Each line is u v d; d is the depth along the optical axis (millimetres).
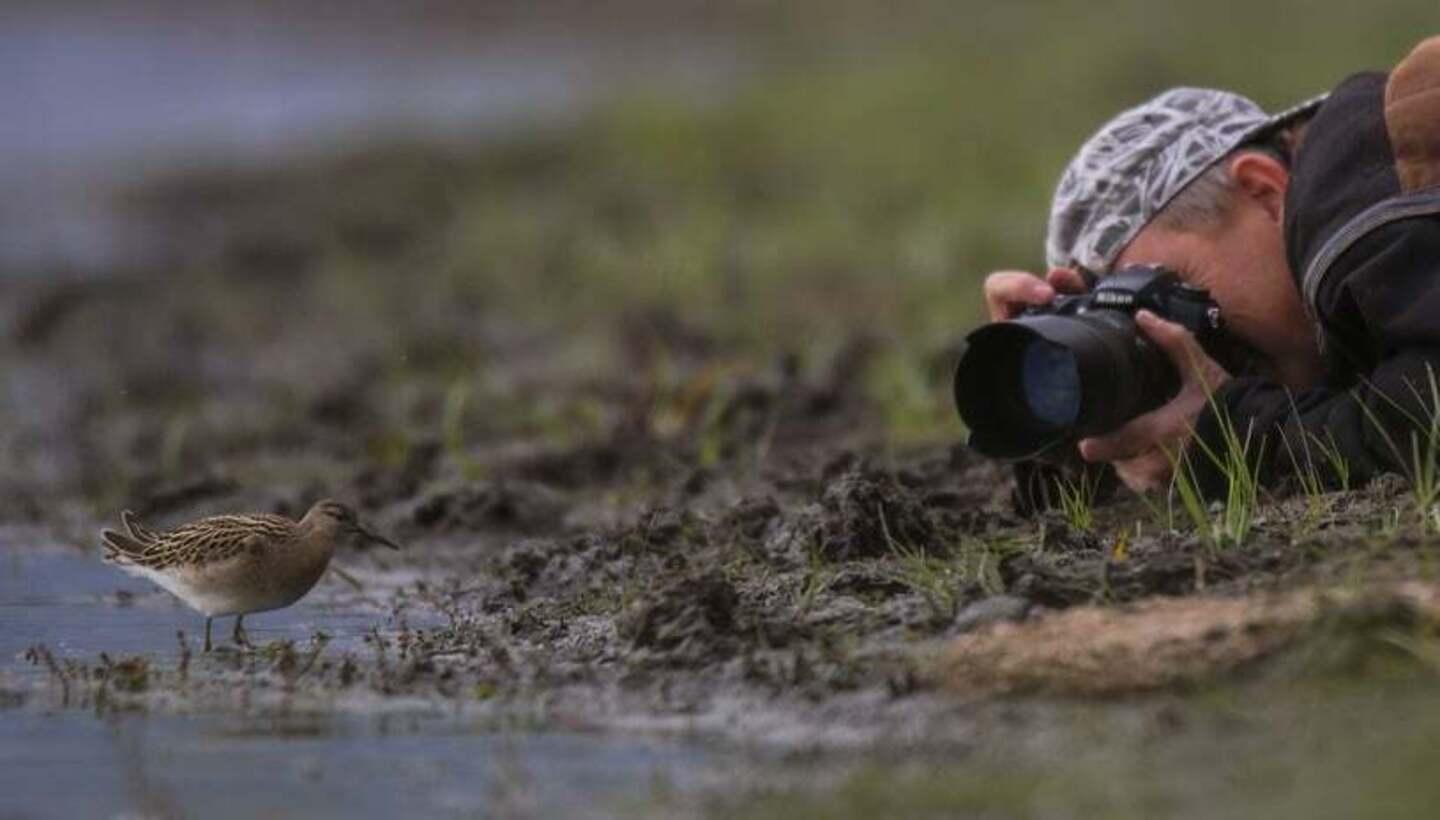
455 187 40406
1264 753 8812
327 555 12492
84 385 24031
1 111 54938
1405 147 11375
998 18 57656
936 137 39219
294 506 17031
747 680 10398
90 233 38656
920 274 26984
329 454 19297
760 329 23922
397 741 9992
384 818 8992
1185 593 10562
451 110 51531
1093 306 12055
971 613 10594
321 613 13297
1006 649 9977
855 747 9422
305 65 63344
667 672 10656
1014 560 11172
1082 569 10867
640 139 42531
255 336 27656
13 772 9672
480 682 10906
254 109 54938
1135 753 8984
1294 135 12328
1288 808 8219
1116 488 12922
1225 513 11609
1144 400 11938
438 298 29266
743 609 11188
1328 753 8695
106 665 11609
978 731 9430
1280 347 12203
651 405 19094
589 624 11930
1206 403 11930
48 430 21188
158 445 20062
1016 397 12086
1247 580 10555
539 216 35625
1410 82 11430
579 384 21344
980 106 42188
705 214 33344
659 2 72688
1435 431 11008
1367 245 11320
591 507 16422
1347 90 11773
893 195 34312
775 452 17547
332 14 73062
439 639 12047
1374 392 11320
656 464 17516
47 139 50875
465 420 19828
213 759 9805
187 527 12516
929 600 11102
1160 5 54469
